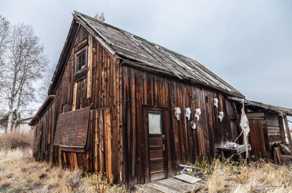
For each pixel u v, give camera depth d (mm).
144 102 6328
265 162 8539
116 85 5902
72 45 8828
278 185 5285
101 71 6688
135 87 6160
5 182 5945
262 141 9523
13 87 22250
